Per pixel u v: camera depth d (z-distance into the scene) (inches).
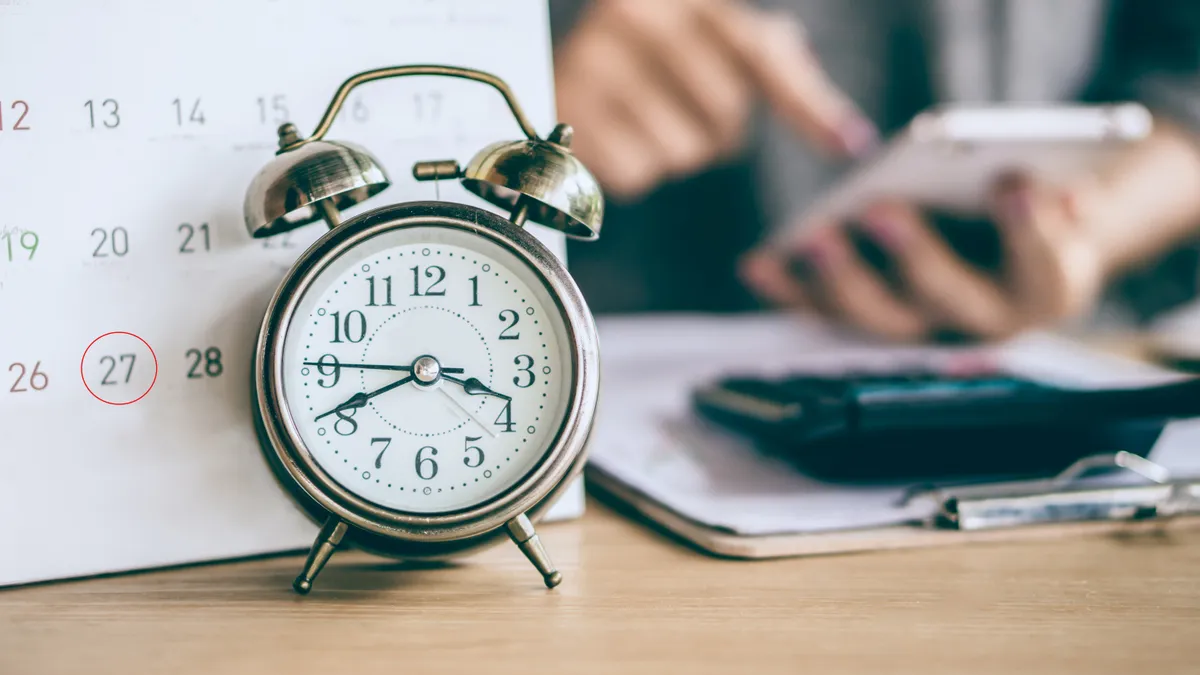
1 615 19.6
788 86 40.7
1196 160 41.4
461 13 22.4
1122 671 18.1
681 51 40.6
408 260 20.4
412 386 20.3
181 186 21.2
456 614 19.5
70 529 20.7
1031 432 22.9
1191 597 20.0
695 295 50.0
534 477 20.1
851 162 45.4
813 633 19.0
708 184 49.8
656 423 27.1
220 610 19.7
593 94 40.6
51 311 20.8
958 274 35.5
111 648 18.7
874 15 50.9
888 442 22.8
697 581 20.5
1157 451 25.3
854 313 37.3
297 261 20.1
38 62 20.7
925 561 21.1
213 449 21.3
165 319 21.1
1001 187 31.9
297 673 18.1
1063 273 34.1
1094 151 31.3
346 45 21.9
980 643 18.7
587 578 20.6
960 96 50.8
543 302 20.5
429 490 20.2
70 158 20.8
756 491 23.1
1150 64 44.0
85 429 20.8
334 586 20.4
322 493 19.9
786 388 24.6
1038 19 50.6
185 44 21.2
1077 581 20.4
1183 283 44.4
